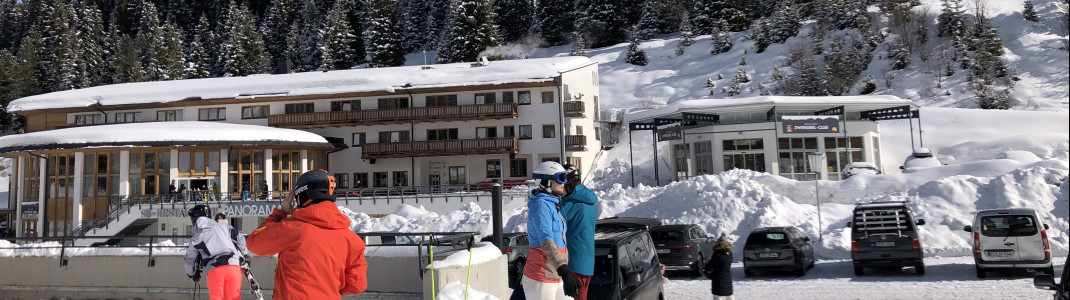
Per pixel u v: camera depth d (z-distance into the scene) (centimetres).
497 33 9869
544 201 588
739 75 7300
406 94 4806
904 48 6825
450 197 3753
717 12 9756
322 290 426
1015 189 2259
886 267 1742
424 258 922
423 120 4675
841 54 6956
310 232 429
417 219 2852
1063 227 2089
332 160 4881
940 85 6122
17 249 1182
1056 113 4550
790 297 1366
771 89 6900
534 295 602
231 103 4984
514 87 4662
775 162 3922
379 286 982
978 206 2284
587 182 4856
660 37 10425
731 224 2411
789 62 7450
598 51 9906
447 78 4812
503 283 963
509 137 4575
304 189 450
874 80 6662
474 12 9619
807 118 3700
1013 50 6700
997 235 1538
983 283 1454
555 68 4712
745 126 4009
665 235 1869
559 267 567
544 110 4659
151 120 5038
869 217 1719
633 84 8031
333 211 446
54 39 11269
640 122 4353
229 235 775
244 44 11044
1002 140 4150
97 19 12362
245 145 4034
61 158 3972
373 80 4900
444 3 11712
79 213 3841
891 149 4516
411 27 11638
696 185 2620
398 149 4688
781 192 2759
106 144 3766
